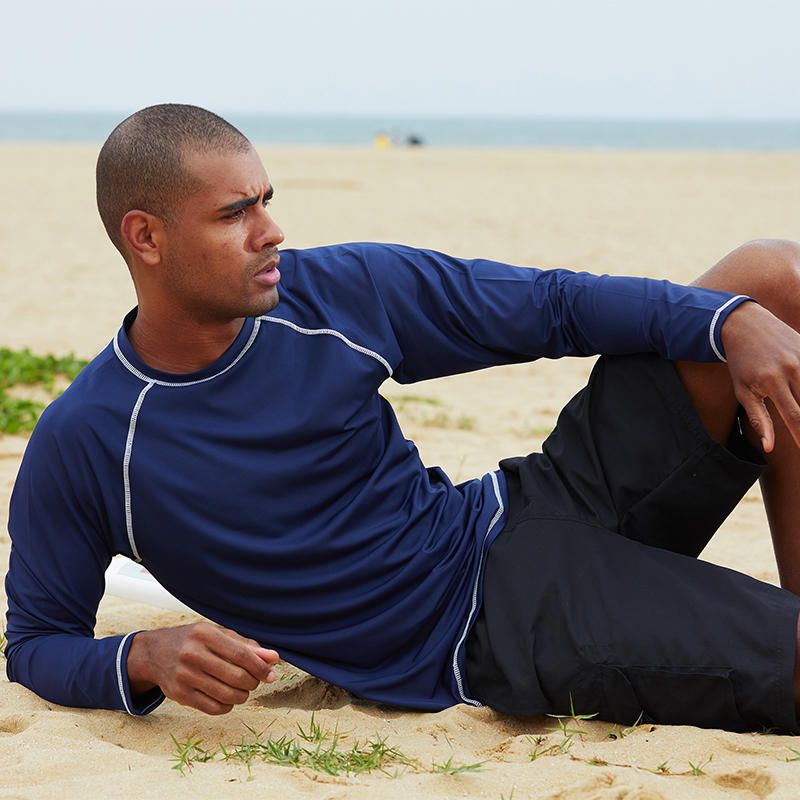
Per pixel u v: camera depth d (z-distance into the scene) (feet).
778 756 11.95
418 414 32.09
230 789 11.13
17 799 10.92
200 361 12.79
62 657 13.15
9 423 29.84
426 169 153.58
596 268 62.13
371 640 13.48
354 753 12.20
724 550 20.95
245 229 12.35
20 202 98.73
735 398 13.71
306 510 13.12
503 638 13.26
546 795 11.05
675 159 191.72
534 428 30.63
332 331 13.30
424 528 13.83
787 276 13.73
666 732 12.61
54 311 49.60
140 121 12.30
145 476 12.67
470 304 13.83
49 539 13.06
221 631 12.42
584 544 13.47
